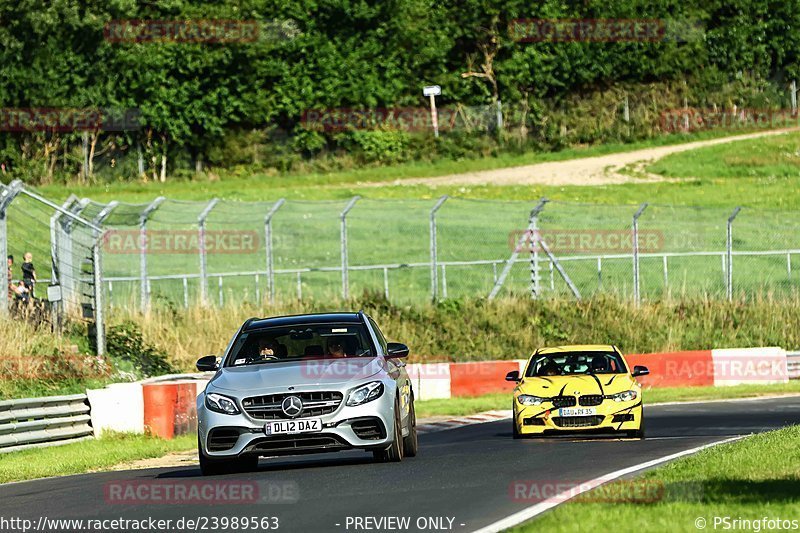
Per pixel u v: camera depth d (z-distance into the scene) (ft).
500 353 403.95
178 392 268.41
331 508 120.37
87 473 195.11
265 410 158.30
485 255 563.89
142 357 337.93
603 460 167.32
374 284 504.02
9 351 297.53
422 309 416.67
